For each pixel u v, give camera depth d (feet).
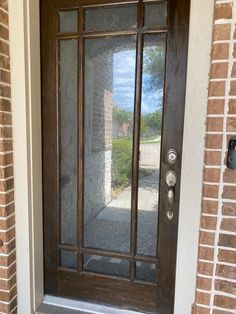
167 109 4.83
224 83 3.74
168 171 4.94
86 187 5.50
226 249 3.99
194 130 4.30
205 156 3.95
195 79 4.21
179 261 4.65
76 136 5.40
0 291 5.20
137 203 5.22
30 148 5.16
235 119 3.75
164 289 5.24
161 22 4.72
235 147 3.76
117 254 5.44
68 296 5.82
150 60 4.87
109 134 5.27
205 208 4.00
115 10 4.93
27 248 5.32
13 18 4.81
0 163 4.89
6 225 5.05
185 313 4.74
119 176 5.31
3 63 4.77
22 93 4.96
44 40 5.26
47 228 5.74
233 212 3.90
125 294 5.51
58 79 5.32
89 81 5.23
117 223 5.42
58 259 5.78
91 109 5.29
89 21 5.07
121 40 4.99
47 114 5.45
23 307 5.47
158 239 5.17
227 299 4.07
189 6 4.50
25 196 5.19
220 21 3.67
